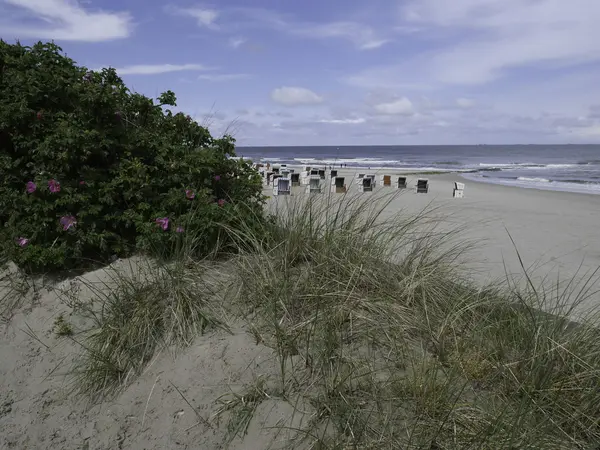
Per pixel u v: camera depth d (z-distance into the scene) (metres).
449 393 2.29
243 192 3.98
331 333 2.62
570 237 8.18
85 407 2.47
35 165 3.50
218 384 2.45
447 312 2.99
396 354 2.60
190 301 2.98
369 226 3.58
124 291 3.06
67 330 2.94
